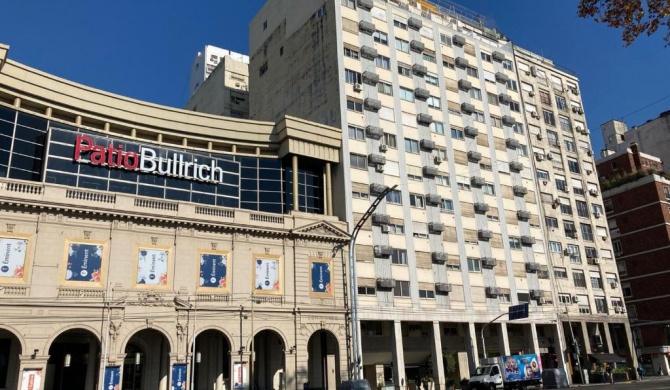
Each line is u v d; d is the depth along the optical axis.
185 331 36.94
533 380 48.69
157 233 37.94
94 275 34.88
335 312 43.66
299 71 58.47
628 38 13.88
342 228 46.62
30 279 32.78
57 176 38.44
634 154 85.44
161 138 44.50
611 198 81.62
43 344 32.22
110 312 34.66
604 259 69.38
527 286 59.25
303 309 41.94
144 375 38.34
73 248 34.66
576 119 75.06
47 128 39.53
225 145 47.00
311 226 44.19
